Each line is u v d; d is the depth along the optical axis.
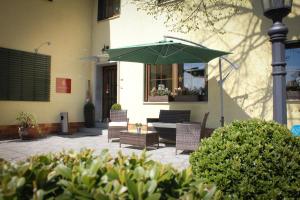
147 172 1.79
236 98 8.36
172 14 9.74
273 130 2.80
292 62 7.59
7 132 9.98
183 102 9.47
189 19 9.20
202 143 3.00
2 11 9.91
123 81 11.33
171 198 1.65
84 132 11.95
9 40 10.09
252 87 8.06
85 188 1.65
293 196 2.55
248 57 8.18
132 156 2.17
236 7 8.48
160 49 7.28
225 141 2.80
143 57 8.14
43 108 11.05
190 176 1.92
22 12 10.46
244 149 2.66
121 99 11.36
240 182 2.58
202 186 1.78
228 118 8.49
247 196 2.56
